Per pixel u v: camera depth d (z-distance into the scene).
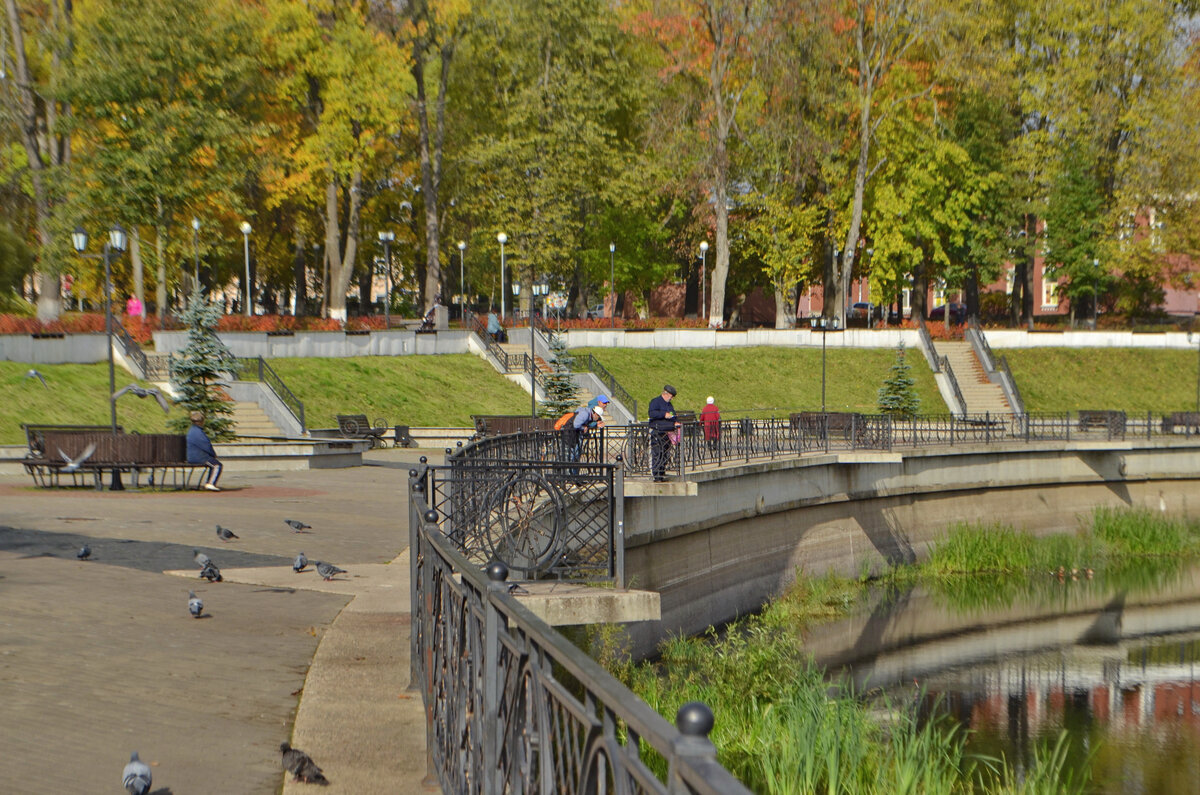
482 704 4.90
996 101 66.31
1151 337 66.62
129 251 59.06
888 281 69.12
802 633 25.70
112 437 23.55
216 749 6.88
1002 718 19.86
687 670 19.58
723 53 61.66
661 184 67.19
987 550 34.59
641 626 21.03
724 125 62.59
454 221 74.81
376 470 31.28
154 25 47.00
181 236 54.78
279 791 6.22
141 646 9.41
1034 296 90.81
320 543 16.38
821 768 13.27
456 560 5.68
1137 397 62.53
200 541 15.89
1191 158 64.50
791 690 16.42
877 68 64.69
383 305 94.31
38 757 6.48
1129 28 65.69
